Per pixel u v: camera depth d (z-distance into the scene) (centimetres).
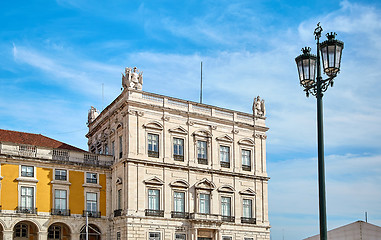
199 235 5550
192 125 5812
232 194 5938
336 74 1756
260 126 6356
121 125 5528
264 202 6194
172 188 5509
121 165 5412
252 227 5994
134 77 5528
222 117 6084
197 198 5634
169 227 5369
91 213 5409
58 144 5881
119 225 5272
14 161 5069
